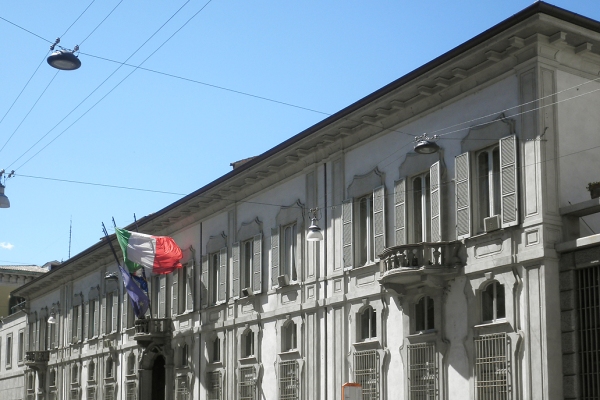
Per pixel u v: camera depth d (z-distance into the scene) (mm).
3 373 63062
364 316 26938
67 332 50906
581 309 20406
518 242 21578
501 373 21469
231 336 33469
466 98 23703
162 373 39906
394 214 25688
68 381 49844
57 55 19281
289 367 29641
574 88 22172
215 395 34000
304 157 29984
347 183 28000
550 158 21297
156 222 39844
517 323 21266
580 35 21516
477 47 22438
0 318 65812
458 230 23297
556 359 20453
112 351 43750
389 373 25219
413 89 24766
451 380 23031
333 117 27547
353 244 27312
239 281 33438
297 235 30188
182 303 38031
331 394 27484
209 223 36406
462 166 23328
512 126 22062
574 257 20641
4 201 26016
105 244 44719
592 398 19812
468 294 22828
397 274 23609
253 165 31859
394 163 26016
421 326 24516
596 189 20984
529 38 21594
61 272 51469
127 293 42344
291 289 30219
